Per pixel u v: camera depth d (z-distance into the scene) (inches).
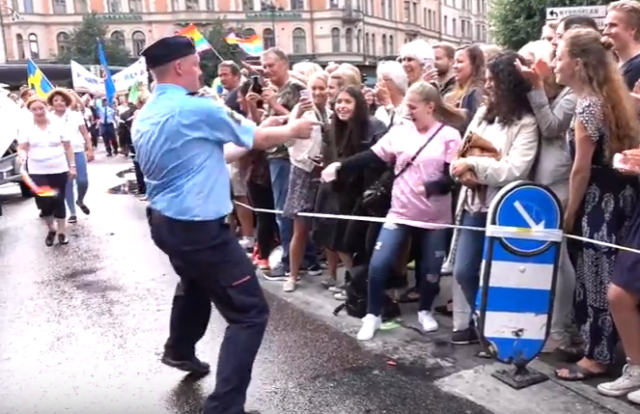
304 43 2564.0
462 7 3309.5
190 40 132.6
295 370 160.1
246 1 2534.5
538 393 140.6
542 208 136.6
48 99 320.5
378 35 2728.8
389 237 174.1
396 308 190.4
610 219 135.6
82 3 2479.1
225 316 136.6
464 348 167.5
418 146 169.3
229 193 134.9
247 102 219.8
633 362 135.9
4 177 440.1
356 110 191.8
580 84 131.8
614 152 131.3
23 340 190.2
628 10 145.4
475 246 160.2
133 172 595.5
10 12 2379.4
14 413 146.7
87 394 154.6
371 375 155.3
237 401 133.0
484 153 151.3
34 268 272.8
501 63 148.8
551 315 141.6
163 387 156.8
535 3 778.2
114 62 2269.9
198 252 130.4
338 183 189.5
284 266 235.1
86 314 210.5
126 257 282.7
